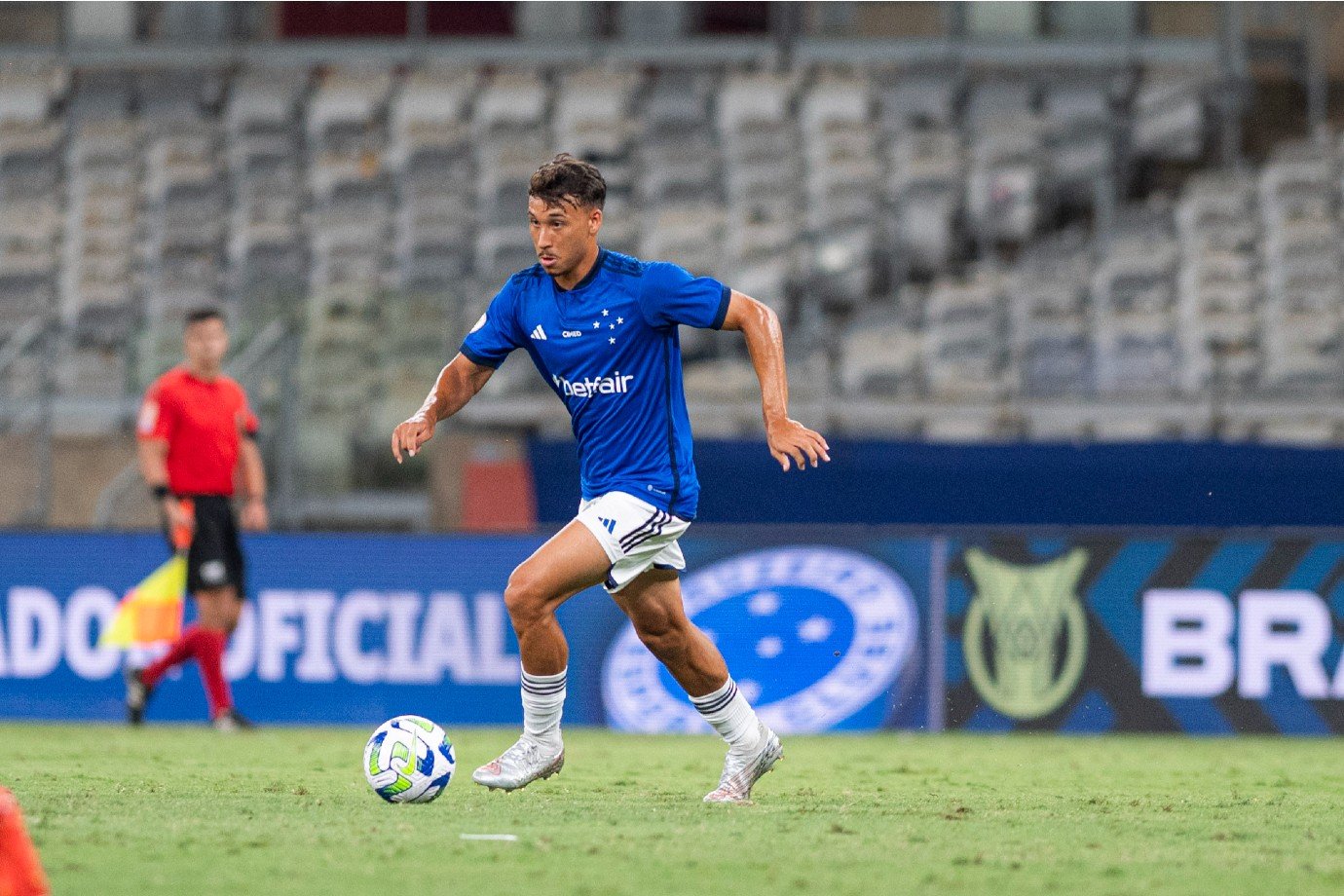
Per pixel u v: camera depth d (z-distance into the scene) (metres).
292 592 36.50
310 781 22.39
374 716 36.28
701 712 19.28
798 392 53.25
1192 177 69.44
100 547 36.94
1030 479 42.69
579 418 18.23
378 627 36.41
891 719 35.16
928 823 17.59
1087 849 15.47
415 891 12.48
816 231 64.56
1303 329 59.53
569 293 17.92
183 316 56.84
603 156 68.31
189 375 33.66
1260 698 35.19
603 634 35.72
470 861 14.04
